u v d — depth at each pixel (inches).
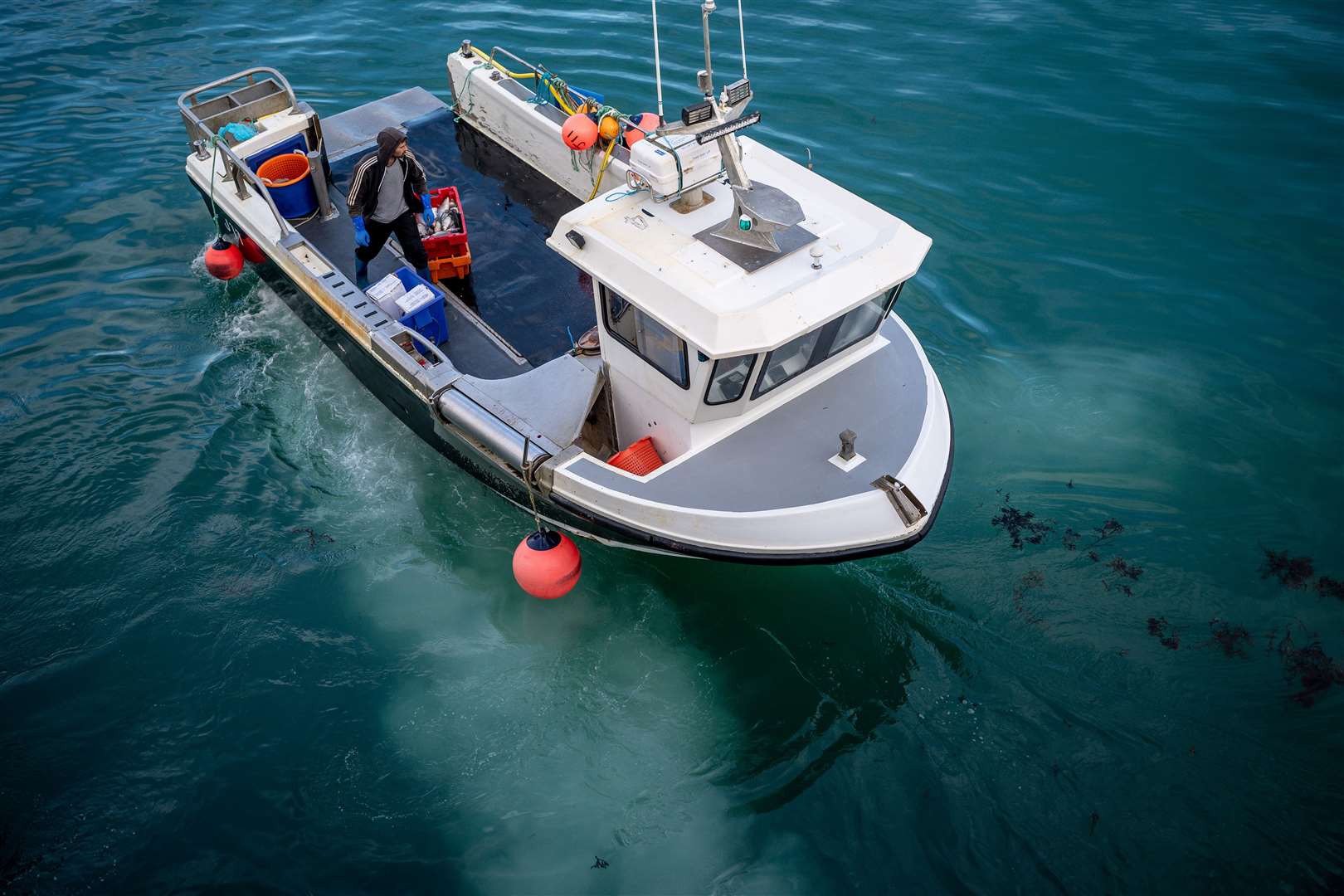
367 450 327.3
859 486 246.7
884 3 540.7
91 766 243.3
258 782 241.3
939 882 225.1
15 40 506.3
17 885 221.9
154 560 289.7
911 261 248.2
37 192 423.2
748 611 283.6
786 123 454.6
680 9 533.6
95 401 336.5
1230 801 236.7
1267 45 506.3
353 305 307.0
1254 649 267.9
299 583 286.5
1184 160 435.2
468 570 293.3
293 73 487.8
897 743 251.1
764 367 245.0
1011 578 286.5
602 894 223.1
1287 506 305.1
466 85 409.1
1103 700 257.9
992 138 449.1
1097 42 510.0
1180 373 348.2
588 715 257.6
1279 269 386.6
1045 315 370.3
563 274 352.2
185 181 434.9
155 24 523.2
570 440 276.8
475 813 237.5
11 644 267.7
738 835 233.5
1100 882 223.9
